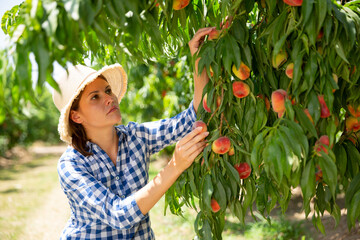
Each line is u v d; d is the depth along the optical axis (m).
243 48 1.03
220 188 1.11
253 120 1.07
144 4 0.98
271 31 1.01
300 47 0.95
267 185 1.18
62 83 1.42
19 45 0.78
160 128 1.57
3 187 8.04
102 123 1.42
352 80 1.05
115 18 0.84
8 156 14.19
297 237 3.43
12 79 0.81
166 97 4.04
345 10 1.00
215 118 1.15
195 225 1.19
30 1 0.80
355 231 3.02
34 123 18.05
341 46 0.95
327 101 0.94
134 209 1.19
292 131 0.93
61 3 0.80
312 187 0.94
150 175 7.52
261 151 0.97
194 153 1.14
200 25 1.34
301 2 0.92
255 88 1.16
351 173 1.14
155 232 4.16
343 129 1.20
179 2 1.10
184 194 1.25
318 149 0.96
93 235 1.40
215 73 1.04
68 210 5.66
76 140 1.42
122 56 1.17
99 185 1.30
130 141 1.51
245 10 1.07
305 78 0.94
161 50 1.03
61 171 1.36
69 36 0.79
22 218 5.31
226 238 3.64
